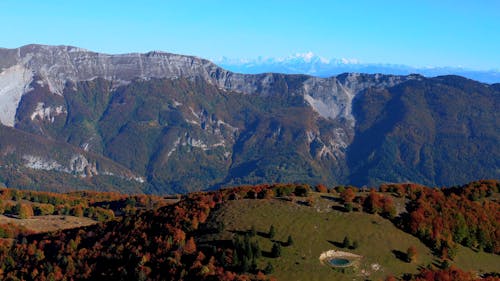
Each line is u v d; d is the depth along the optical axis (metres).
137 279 143.25
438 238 168.00
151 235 168.38
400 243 165.00
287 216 169.88
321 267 145.88
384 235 166.38
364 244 160.25
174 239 160.00
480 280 152.88
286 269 143.25
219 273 137.50
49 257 178.25
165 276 142.12
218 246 152.50
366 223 171.38
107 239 177.88
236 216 169.38
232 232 159.88
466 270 161.25
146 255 152.38
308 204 179.50
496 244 175.88
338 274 144.38
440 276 150.00
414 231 171.38
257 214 170.38
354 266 148.75
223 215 171.25
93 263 161.25
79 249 176.38
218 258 145.00
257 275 137.62
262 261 145.62
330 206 180.00
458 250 168.88
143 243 163.00
